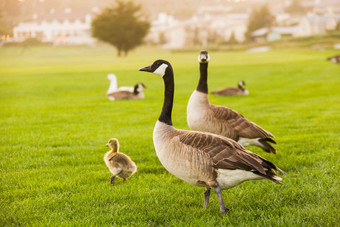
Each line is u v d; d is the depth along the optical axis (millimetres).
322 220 4453
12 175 6590
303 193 5438
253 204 5230
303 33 124125
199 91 6918
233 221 4613
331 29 114375
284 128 10859
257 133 6602
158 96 20266
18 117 13352
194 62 48188
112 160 6262
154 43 143500
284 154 7773
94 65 46406
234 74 30906
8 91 21938
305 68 33250
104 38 81812
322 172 6355
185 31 141250
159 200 5457
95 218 4805
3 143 9102
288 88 22219
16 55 59375
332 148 8016
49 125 11773
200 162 4387
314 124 11352
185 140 4562
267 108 15367
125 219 4812
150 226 4656
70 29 135250
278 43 93438
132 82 28078
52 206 5215
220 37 142000
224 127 6652
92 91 22328
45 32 118188
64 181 6277
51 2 128375
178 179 6500
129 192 5785
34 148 8523
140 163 7512
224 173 4383
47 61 58406
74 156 7906
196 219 4711
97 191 5797
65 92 21781
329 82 24062
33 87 24031
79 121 12656
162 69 4953
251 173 4340
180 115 14094
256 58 50125
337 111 13758
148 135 10117
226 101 17688
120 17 80500
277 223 4449
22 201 5332
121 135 10148
